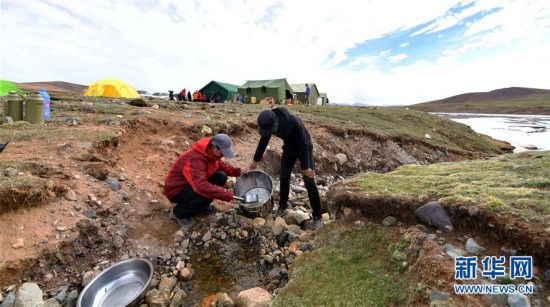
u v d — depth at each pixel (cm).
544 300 217
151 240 385
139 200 433
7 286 276
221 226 434
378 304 248
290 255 371
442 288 230
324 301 263
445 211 310
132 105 912
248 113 1006
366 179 439
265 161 706
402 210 346
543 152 503
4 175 349
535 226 251
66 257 319
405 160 999
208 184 402
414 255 283
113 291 307
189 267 360
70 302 288
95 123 595
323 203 507
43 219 328
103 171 432
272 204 487
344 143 923
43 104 582
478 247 266
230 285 334
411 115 1709
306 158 413
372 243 328
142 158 543
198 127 682
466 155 1218
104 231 363
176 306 299
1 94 1098
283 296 278
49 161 407
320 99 3494
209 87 3041
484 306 214
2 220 309
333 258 322
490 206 286
